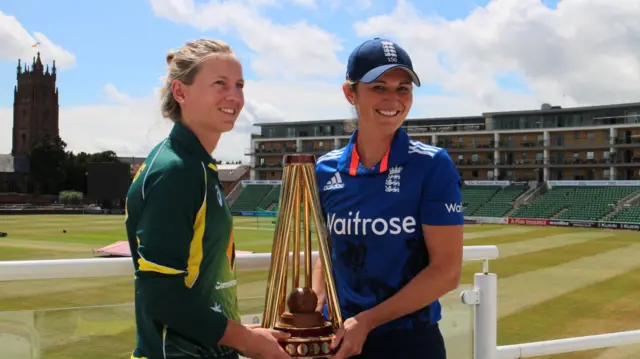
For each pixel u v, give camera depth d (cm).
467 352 320
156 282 189
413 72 243
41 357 247
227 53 219
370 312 229
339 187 255
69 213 6091
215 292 211
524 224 4966
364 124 250
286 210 230
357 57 245
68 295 1089
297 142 8225
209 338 195
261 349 203
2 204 7788
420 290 233
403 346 246
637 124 6378
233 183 8450
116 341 261
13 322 241
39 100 11781
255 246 2628
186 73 214
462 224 243
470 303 318
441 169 240
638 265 1844
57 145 9131
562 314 1062
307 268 234
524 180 7081
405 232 242
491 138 7212
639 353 748
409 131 7694
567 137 6812
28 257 2067
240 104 221
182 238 193
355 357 250
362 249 246
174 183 194
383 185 244
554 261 1942
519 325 972
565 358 737
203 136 220
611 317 1042
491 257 318
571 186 6012
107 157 9494
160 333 201
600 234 3538
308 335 217
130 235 206
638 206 5003
